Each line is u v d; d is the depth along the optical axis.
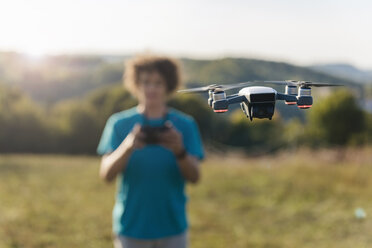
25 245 4.41
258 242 4.84
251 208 6.47
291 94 0.81
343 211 5.95
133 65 2.18
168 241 2.17
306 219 5.77
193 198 7.14
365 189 7.31
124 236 2.18
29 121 32.97
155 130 1.98
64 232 4.97
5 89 35.09
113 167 2.07
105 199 7.02
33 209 5.93
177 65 2.20
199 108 30.88
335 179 8.08
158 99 2.20
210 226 5.50
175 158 2.12
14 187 7.68
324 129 33.12
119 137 2.23
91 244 4.62
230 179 8.62
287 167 9.61
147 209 2.11
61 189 7.71
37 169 10.30
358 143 23.52
